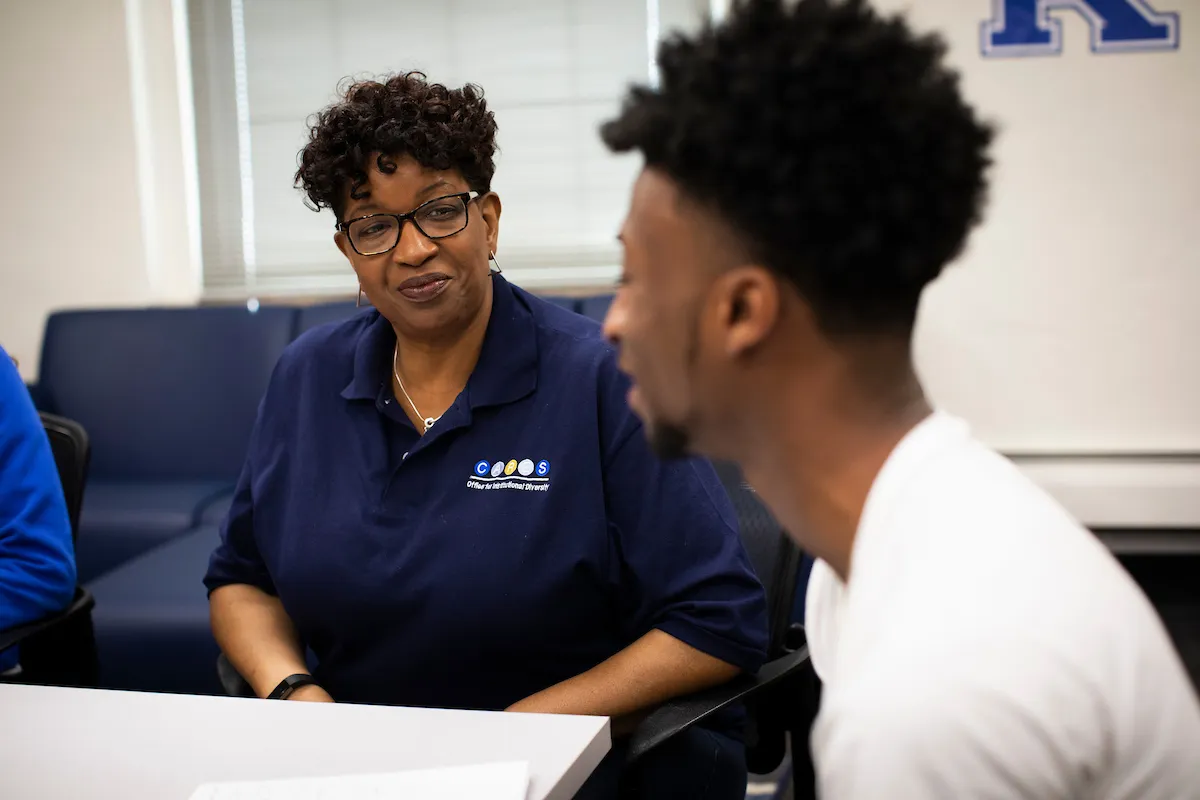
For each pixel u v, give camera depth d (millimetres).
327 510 1253
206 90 3539
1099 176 3062
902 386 504
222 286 3594
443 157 1179
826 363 487
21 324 3605
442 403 1272
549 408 1220
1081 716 413
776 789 2080
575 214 3457
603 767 1168
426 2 3455
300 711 932
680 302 492
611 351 1236
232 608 1376
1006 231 3111
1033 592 436
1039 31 3023
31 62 3494
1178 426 3117
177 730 903
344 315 3123
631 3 3379
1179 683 448
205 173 3562
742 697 1159
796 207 446
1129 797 426
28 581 1354
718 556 1198
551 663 1227
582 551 1184
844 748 425
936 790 406
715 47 474
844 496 511
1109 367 3127
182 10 3510
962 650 420
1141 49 3000
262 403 1373
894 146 447
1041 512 477
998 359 3162
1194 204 3039
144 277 3543
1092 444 3152
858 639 469
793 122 445
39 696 985
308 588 1240
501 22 3438
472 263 1220
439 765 823
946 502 474
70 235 3549
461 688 1231
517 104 3455
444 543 1196
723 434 528
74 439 1604
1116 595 451
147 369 3229
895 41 457
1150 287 3086
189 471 3174
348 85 1306
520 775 783
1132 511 3143
